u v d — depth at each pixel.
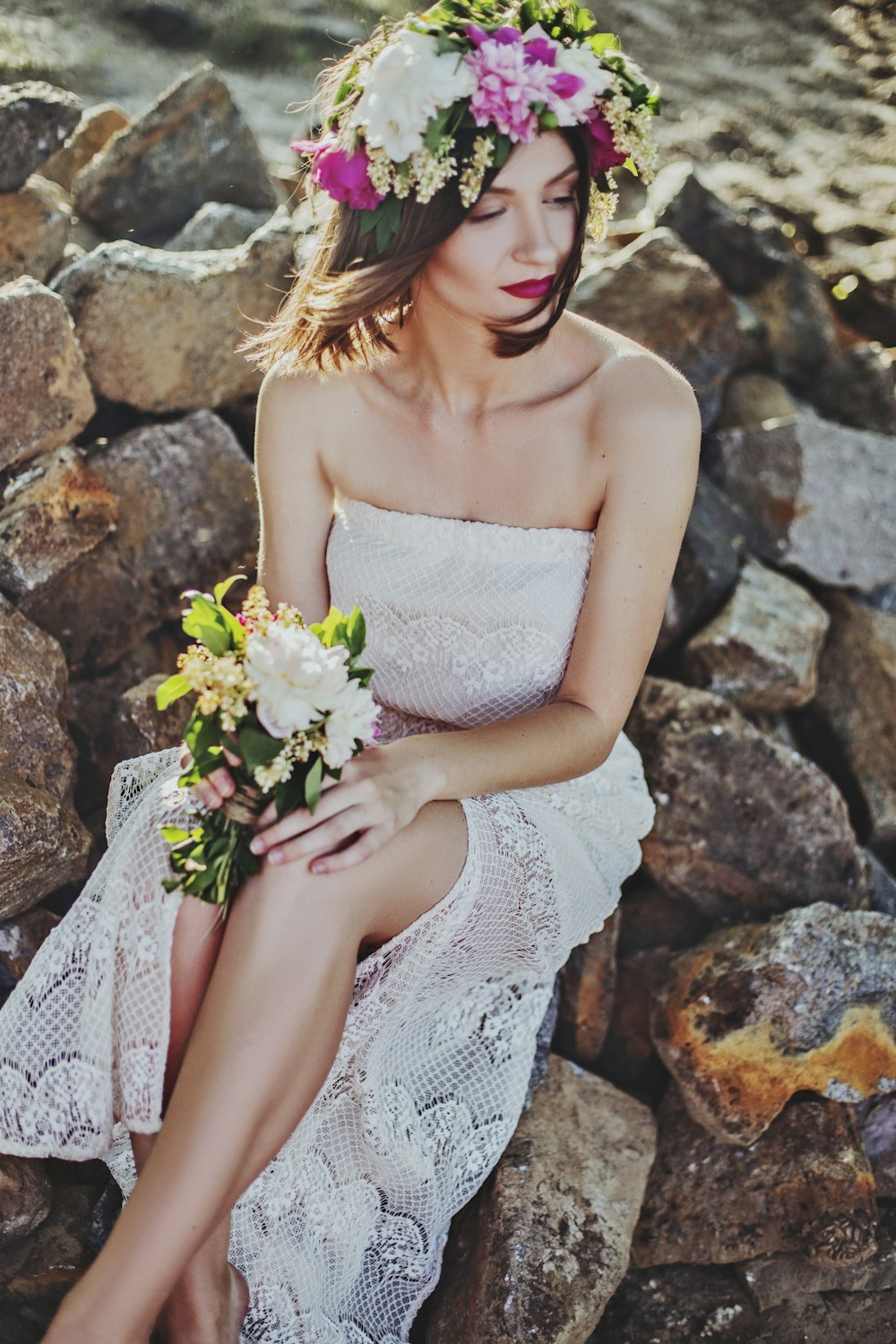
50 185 3.42
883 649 3.32
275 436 2.36
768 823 2.88
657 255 3.69
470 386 2.23
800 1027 2.55
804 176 5.66
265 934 1.82
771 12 7.66
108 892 1.96
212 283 3.13
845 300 4.57
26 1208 2.17
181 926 1.89
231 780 1.84
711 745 2.91
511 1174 2.37
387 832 1.88
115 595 2.97
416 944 2.05
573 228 2.02
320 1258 2.15
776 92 6.61
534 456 2.25
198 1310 1.86
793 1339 2.35
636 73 2.05
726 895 2.87
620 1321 2.37
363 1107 2.12
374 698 2.41
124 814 2.20
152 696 2.81
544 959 2.32
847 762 3.28
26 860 2.42
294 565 2.41
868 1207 2.42
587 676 2.22
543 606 2.26
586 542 2.26
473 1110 2.33
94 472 2.92
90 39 5.42
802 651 3.18
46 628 2.88
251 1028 1.79
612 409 2.20
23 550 2.77
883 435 3.92
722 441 3.59
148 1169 1.76
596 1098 2.58
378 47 2.09
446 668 2.31
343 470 2.35
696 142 5.88
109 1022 1.95
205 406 3.21
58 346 2.89
